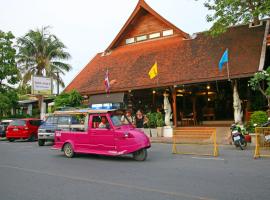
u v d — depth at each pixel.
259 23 24.89
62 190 7.79
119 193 7.36
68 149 13.80
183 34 27.66
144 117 24.22
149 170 10.21
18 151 16.86
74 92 27.25
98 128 13.02
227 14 20.45
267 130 12.91
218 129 22.47
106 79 25.69
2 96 35.72
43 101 35.72
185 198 6.80
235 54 22.77
